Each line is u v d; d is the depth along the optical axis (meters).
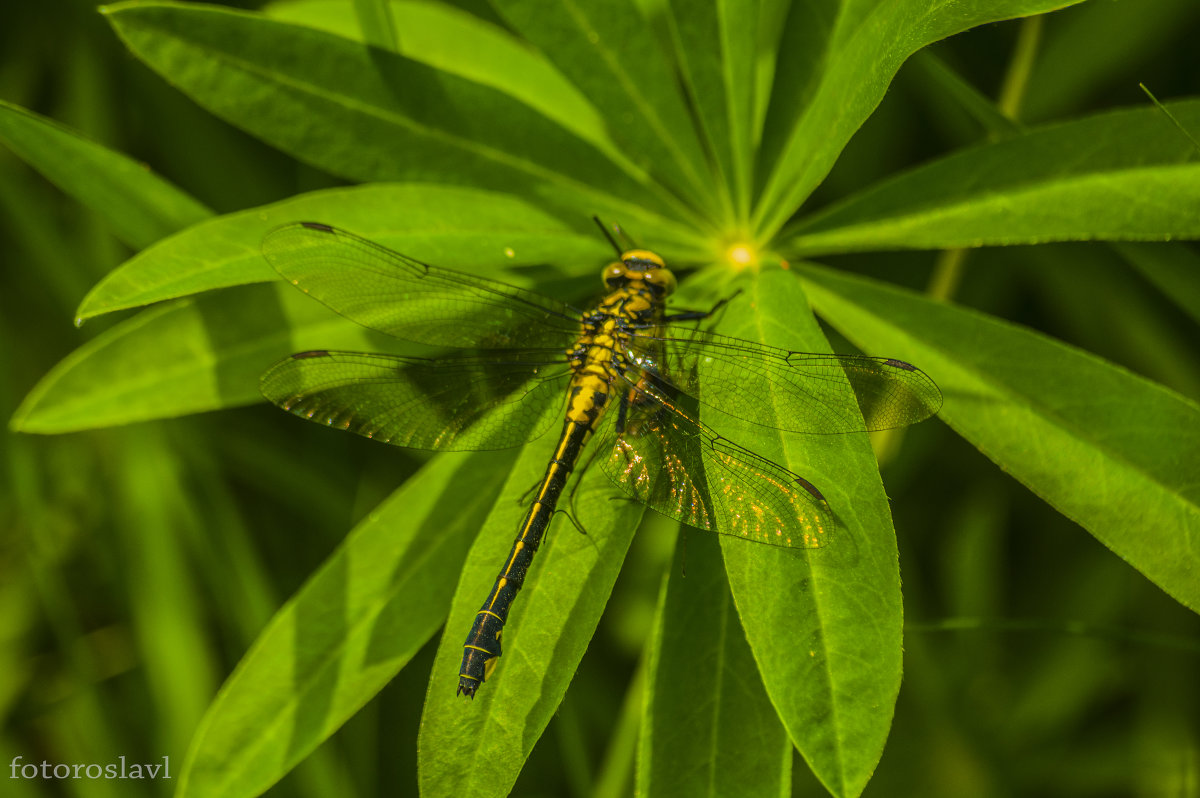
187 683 0.71
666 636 0.67
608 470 0.67
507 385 0.68
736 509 0.66
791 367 0.67
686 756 0.67
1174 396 0.67
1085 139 0.68
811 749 0.65
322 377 0.68
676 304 0.69
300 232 0.67
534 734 0.66
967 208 0.68
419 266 0.68
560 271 0.69
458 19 0.70
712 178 0.69
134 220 0.69
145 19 0.68
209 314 0.69
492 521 0.67
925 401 0.67
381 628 0.68
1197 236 0.67
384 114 0.69
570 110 0.70
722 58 0.69
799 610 0.66
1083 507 0.67
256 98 0.68
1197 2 0.71
